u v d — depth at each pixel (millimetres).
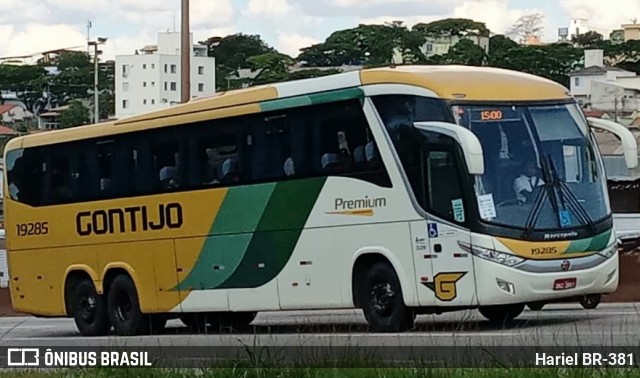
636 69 71188
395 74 17891
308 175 19047
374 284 18172
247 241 20109
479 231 16828
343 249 18484
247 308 20219
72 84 74188
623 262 29641
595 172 17922
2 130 68562
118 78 72688
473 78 17734
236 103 20359
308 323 22688
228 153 20484
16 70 74125
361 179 18219
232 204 20359
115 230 22781
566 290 17172
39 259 24516
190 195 21203
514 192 17125
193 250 21141
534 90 17938
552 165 17500
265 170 19766
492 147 17203
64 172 23938
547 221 17172
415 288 17547
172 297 21609
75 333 24812
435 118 17281
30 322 32344
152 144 22000
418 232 17453
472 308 17391
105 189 22969
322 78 18922
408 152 17578
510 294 16828
